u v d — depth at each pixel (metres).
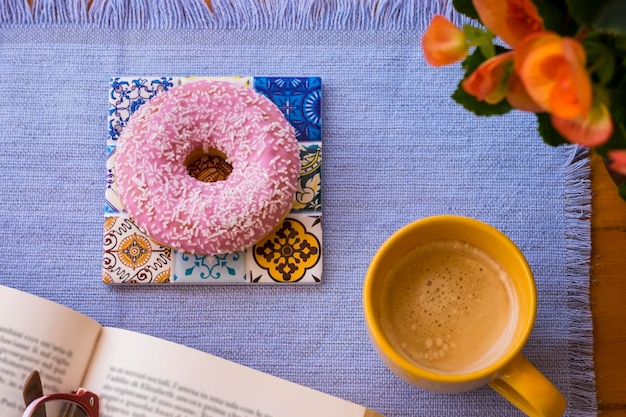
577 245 0.41
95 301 0.41
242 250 0.40
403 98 0.42
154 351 0.38
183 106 0.40
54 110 0.42
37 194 0.42
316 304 0.41
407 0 0.43
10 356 0.38
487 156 0.42
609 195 0.41
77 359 0.39
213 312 0.41
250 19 0.43
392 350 0.34
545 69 0.25
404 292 0.38
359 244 0.41
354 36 0.43
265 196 0.39
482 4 0.27
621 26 0.26
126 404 0.38
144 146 0.40
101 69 0.43
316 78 0.42
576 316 0.40
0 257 0.41
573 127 0.26
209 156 0.42
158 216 0.39
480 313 0.37
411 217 0.42
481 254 0.38
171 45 0.43
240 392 0.38
